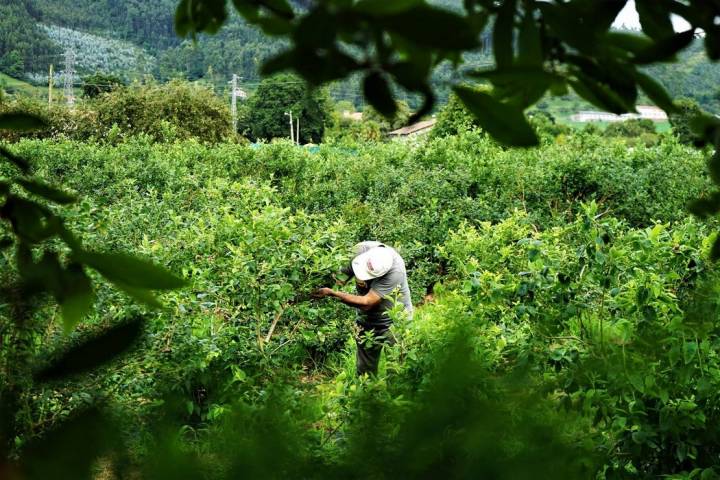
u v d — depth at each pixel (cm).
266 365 1340
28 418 157
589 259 1023
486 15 188
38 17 15812
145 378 986
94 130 6969
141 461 147
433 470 158
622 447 837
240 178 3681
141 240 1698
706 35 208
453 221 2822
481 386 160
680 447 827
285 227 1588
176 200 2577
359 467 158
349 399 868
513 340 966
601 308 852
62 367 147
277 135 8375
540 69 177
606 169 3198
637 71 204
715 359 819
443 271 2612
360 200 3225
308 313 1524
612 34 203
